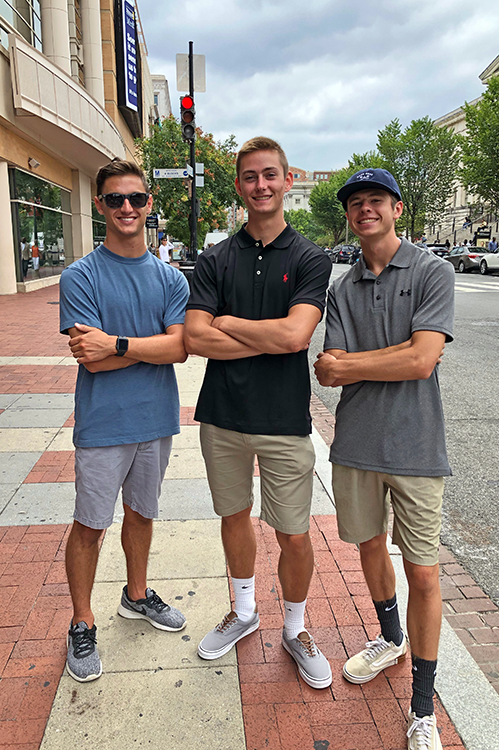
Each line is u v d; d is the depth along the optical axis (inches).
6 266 639.8
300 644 86.5
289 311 81.4
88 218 984.3
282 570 87.2
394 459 78.2
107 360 85.4
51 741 74.2
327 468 167.3
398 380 76.4
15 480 151.9
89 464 87.0
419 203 1884.8
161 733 75.7
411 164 1812.3
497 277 977.5
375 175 76.7
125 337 85.4
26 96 572.7
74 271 86.0
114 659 89.1
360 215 78.8
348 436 82.7
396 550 123.6
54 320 444.5
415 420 77.9
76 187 928.9
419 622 75.8
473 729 77.4
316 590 107.0
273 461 84.2
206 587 107.5
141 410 89.2
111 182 84.9
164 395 92.6
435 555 77.0
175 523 131.3
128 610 98.7
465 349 353.4
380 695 83.2
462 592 111.6
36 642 91.9
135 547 95.4
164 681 84.9
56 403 223.3
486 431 204.7
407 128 1806.1
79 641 86.7
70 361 301.0
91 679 84.0
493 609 106.0
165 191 816.9
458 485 161.3
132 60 1272.1
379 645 88.4
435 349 74.6
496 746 74.8
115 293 87.8
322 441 194.5
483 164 1184.2
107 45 1178.0
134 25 1285.7
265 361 83.3
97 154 823.7
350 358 80.8
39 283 726.5
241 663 89.0
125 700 81.1
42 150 735.1
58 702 80.4
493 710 80.6
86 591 88.7
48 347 339.3
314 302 80.6
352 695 83.0
